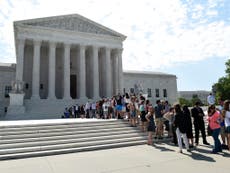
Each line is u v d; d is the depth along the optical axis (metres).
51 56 44.94
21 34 42.81
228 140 12.36
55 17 46.12
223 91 62.31
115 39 52.19
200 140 16.91
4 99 52.34
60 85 51.25
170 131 17.00
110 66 50.97
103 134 16.41
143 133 17.58
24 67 48.56
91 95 49.12
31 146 13.31
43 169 9.41
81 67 47.06
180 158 11.04
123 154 12.27
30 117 33.84
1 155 11.73
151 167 9.41
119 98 22.69
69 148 13.55
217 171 8.62
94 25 50.69
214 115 12.45
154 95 71.25
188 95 137.62
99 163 10.25
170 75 75.88
